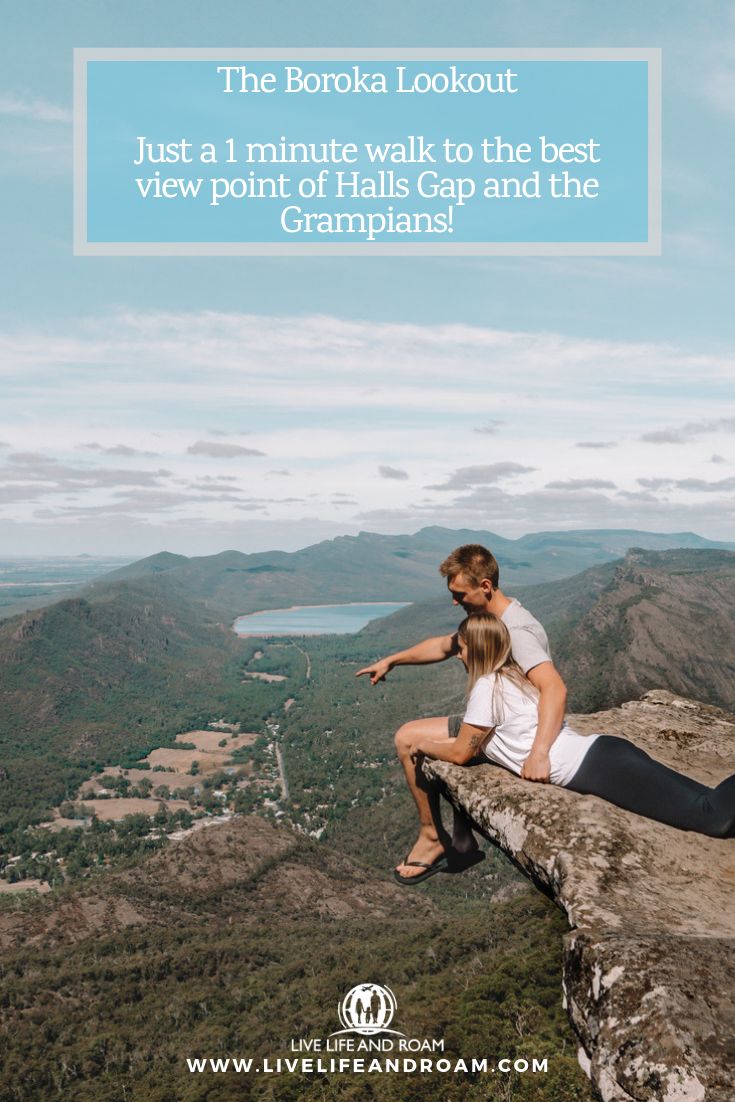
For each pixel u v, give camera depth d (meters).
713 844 4.42
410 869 5.68
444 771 5.37
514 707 5.05
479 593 5.22
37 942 118.19
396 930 123.94
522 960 54.34
